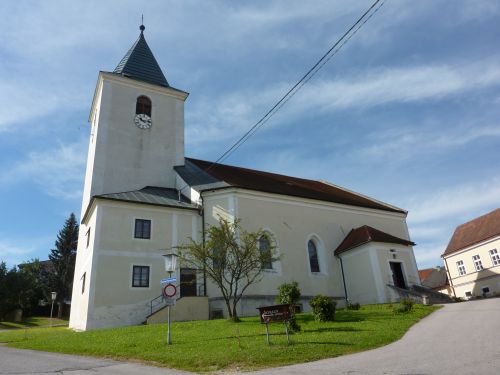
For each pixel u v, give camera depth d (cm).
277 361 1003
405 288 2853
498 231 3906
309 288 2853
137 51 3666
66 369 1000
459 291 4378
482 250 4088
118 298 2284
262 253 2261
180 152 3356
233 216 2669
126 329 1812
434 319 1647
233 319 1858
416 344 1130
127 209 2505
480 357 876
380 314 1892
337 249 3145
